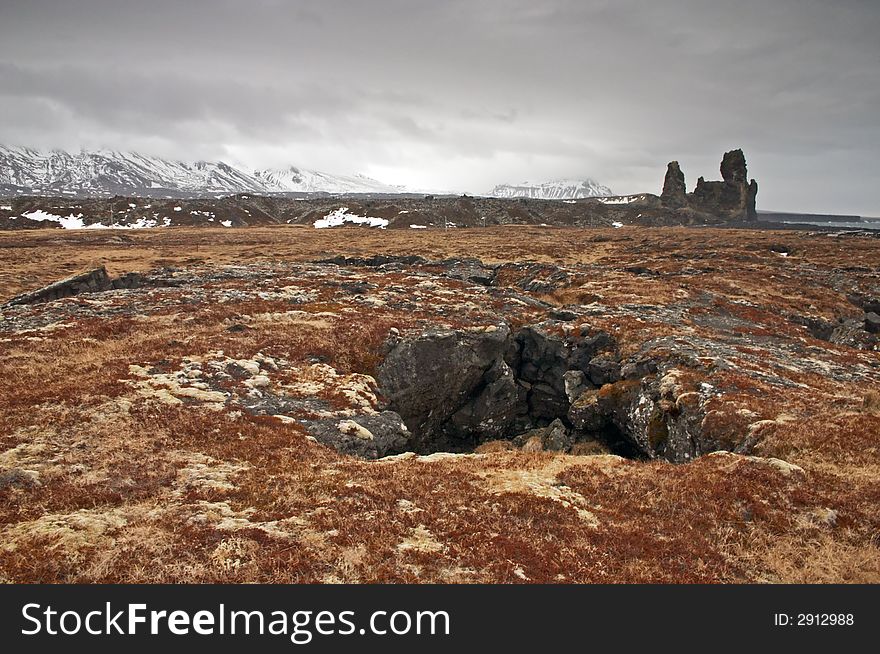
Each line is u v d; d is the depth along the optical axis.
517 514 15.25
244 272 65.50
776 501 16.20
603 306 50.31
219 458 18.39
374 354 33.69
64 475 16.16
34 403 21.50
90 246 120.06
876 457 18.59
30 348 30.53
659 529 15.01
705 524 15.24
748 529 15.05
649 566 13.23
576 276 67.19
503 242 132.00
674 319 45.62
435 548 13.24
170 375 26.12
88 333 34.22
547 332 40.91
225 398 24.31
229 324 37.81
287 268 70.44
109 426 19.84
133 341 32.97
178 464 17.50
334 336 34.72
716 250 101.19
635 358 35.22
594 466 19.78
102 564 11.70
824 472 18.05
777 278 69.81
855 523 15.20
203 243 132.62
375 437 23.97
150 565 11.83
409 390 32.03
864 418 21.39
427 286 57.44
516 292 59.06
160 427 20.28
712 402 25.75
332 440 22.53
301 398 26.23
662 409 28.33
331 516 14.39
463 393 35.59
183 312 41.00
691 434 25.42
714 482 17.39
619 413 32.53
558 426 36.28
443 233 177.12
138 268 83.06
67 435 19.02
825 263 85.38
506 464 20.05
